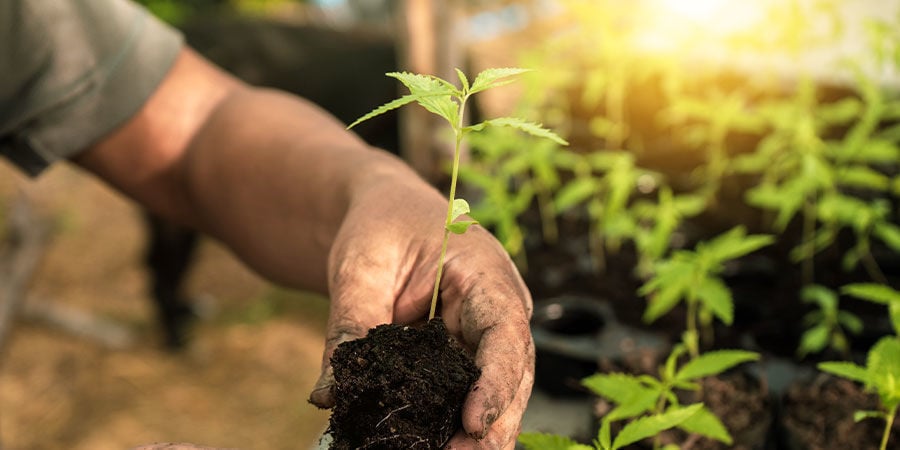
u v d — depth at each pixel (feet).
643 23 3.32
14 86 1.82
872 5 3.85
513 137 2.47
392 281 1.41
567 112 3.52
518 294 1.36
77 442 4.01
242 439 4.05
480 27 5.75
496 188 2.37
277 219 1.78
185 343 4.58
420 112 2.83
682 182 2.99
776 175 2.78
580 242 2.73
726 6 3.31
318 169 1.71
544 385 2.12
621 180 2.42
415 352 1.30
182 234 4.33
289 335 4.72
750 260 2.56
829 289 2.43
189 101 1.95
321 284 1.76
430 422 1.25
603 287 2.48
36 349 4.55
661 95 3.49
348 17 6.27
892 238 2.29
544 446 1.46
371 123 4.34
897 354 1.53
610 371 2.02
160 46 1.93
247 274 5.18
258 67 4.25
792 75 3.69
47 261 5.18
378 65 4.28
